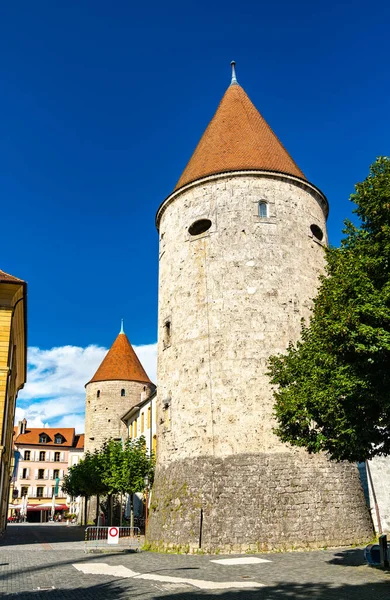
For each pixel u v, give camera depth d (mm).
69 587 11000
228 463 18688
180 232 23281
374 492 22859
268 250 21500
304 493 18375
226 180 22766
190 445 19688
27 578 12336
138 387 51156
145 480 27469
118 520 40156
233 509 17812
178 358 21375
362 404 11281
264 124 25734
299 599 9523
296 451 19031
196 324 21188
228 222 21969
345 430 11375
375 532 20266
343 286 11609
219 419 19391
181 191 23766
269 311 20578
